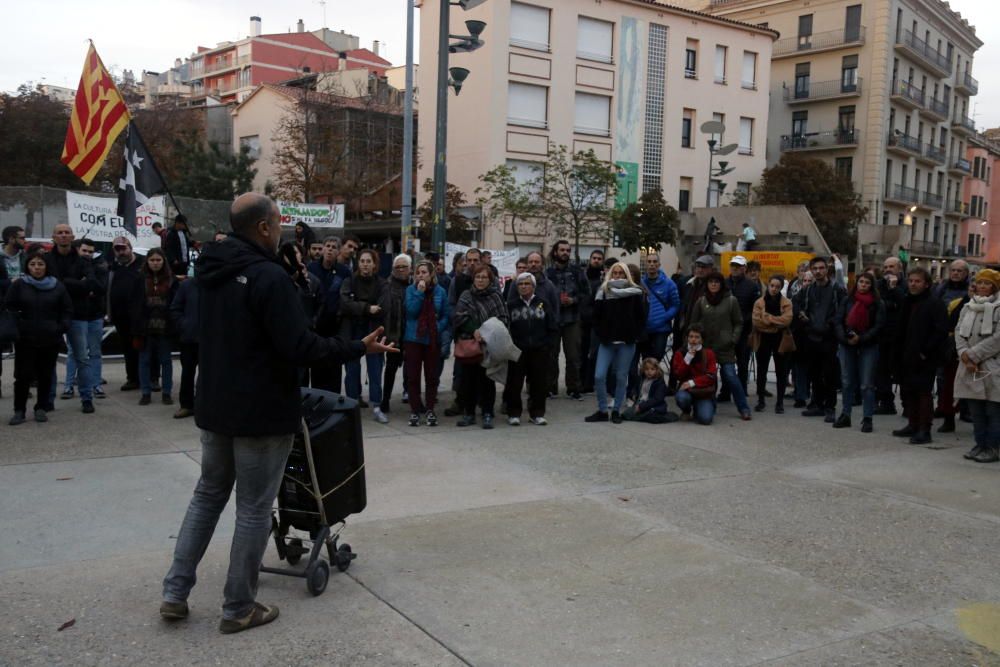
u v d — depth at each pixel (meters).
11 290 7.41
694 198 36.47
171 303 8.18
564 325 10.11
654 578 4.31
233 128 43.16
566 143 32.19
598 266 10.65
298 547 4.27
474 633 3.59
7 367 11.04
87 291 8.13
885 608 4.02
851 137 45.16
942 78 52.06
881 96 44.53
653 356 9.73
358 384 8.62
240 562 3.50
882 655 3.52
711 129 23.80
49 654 3.28
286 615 3.73
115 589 3.95
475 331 7.88
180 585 3.56
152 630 3.52
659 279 9.72
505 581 4.20
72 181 31.81
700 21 35.62
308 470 3.96
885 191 46.69
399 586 4.10
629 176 33.97
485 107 30.47
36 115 31.41
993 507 5.84
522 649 3.46
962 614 3.98
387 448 7.19
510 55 30.53
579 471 6.55
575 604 3.94
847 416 8.79
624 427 8.47
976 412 7.29
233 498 5.47
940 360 7.96
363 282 8.28
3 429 7.38
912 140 48.25
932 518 5.54
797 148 47.12
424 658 3.35
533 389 8.42
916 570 4.56
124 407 8.59
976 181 60.66
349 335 8.38
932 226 54.78
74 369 9.07
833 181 38.50
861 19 44.81
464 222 29.19
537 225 30.97
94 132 10.22
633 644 3.53
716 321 8.95
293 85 44.00
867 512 5.65
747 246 20.27
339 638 3.51
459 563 4.44
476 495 5.78
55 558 4.33
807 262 10.57
